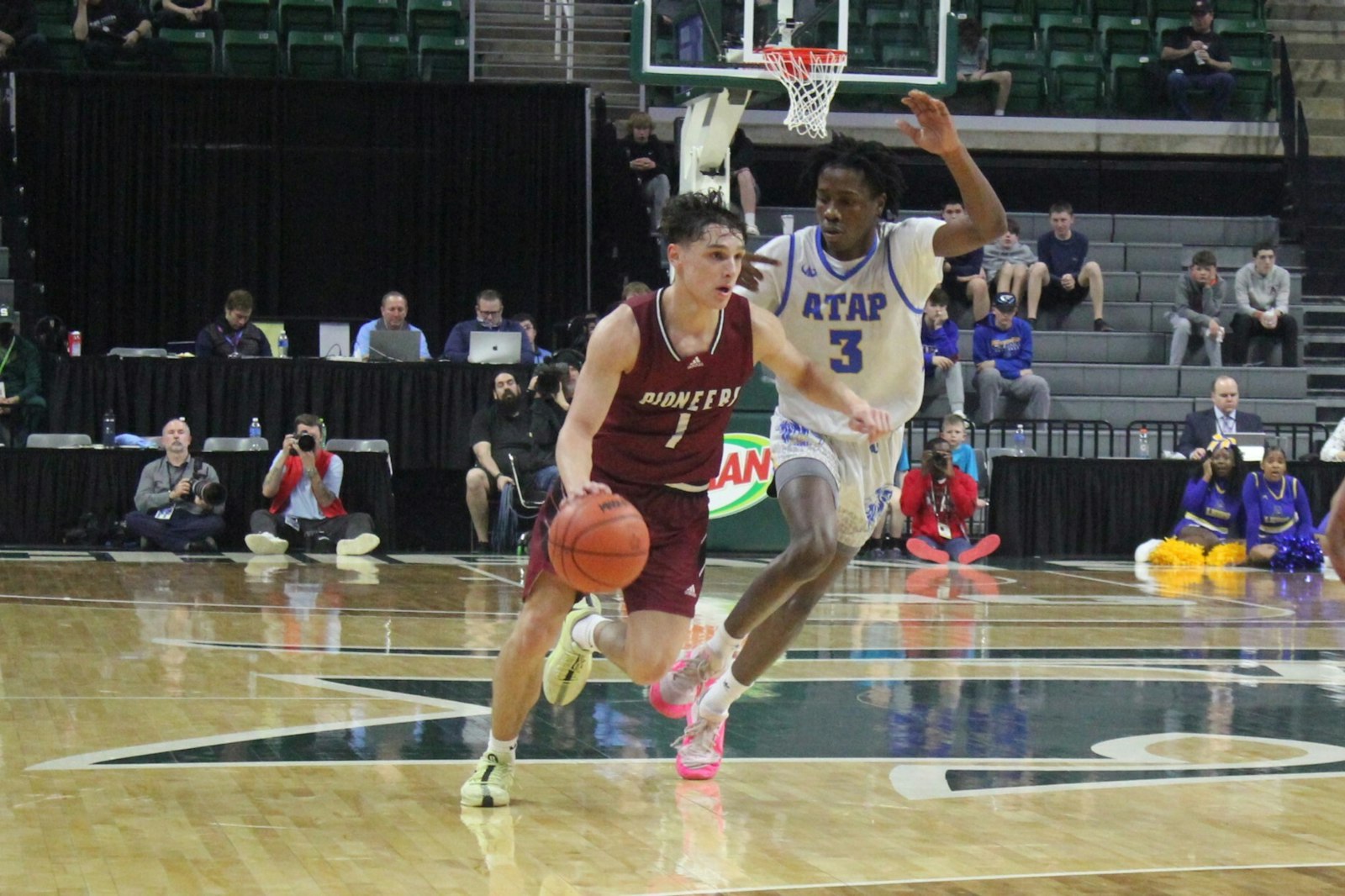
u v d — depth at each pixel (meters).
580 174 20.72
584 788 5.31
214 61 22.05
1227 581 14.57
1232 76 24.73
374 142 20.42
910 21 16.12
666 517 5.06
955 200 24.30
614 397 4.89
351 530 15.49
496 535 15.85
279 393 16.03
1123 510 17.23
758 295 5.60
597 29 25.16
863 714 6.91
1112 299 22.06
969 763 5.84
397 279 20.59
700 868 4.27
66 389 15.80
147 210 20.00
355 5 23.36
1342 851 4.54
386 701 6.89
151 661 7.95
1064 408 20.20
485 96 20.55
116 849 4.34
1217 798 5.26
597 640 5.09
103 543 15.49
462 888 4.02
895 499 16.56
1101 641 9.77
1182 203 24.89
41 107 19.69
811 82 15.91
